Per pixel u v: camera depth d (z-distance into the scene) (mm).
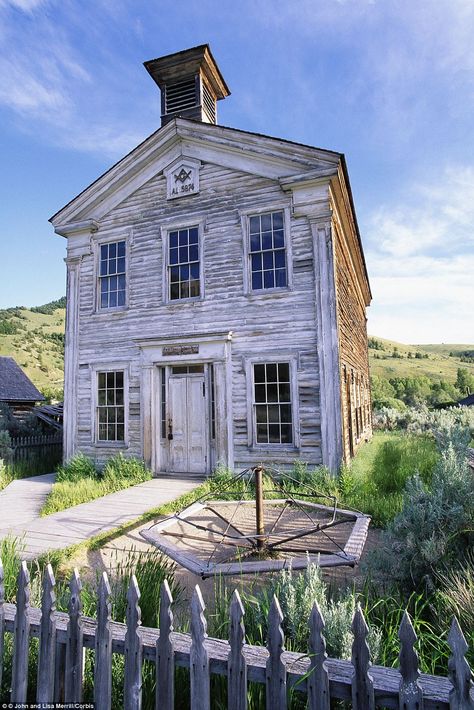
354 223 13578
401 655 1832
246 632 2885
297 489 8625
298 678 2021
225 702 2398
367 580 3766
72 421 12391
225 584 4477
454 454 5043
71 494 8516
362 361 19828
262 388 10328
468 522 3932
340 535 6086
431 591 3512
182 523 6719
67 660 2365
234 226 10969
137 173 12273
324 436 9531
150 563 4281
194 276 11430
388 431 25562
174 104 13281
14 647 2525
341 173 10438
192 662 2111
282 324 10227
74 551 5309
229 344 10648
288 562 4203
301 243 10234
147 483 9977
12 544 4734
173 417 11312
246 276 10672
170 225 11688
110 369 12078
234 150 11031
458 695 1730
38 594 3387
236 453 10328
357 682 1889
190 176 11555
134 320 11891
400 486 8328
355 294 17328
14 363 25688
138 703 2176
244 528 6441
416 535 3910
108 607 2338
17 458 13523
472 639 2588
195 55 12539
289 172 10484
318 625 1993
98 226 12695
